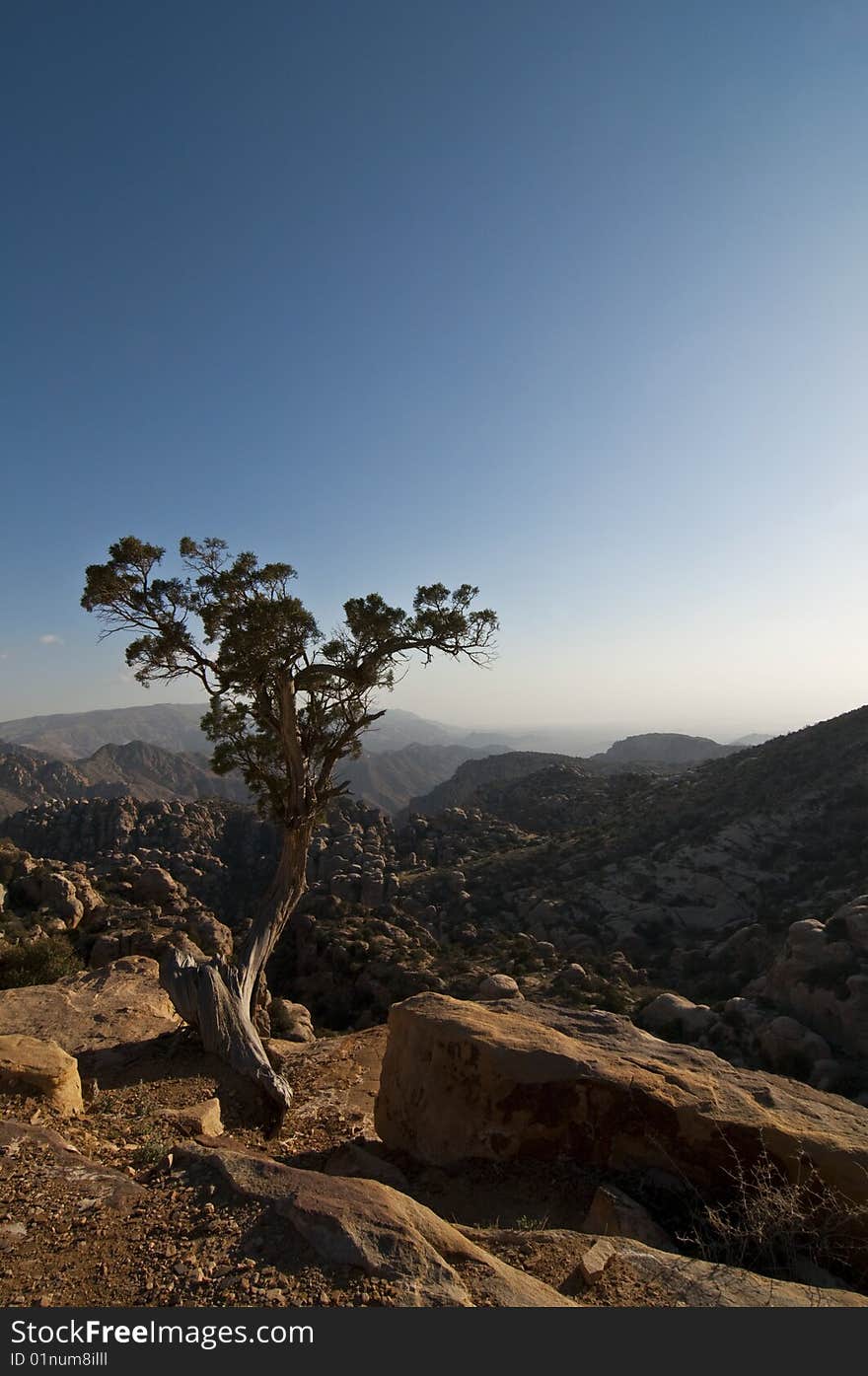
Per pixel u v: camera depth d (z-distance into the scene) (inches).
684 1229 255.3
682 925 2082.9
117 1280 174.9
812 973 1227.9
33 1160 244.4
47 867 1887.3
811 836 2252.7
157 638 593.3
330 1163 360.8
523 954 1916.8
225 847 3592.5
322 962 2074.3
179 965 534.9
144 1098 430.9
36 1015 589.3
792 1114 288.8
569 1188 286.8
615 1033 372.5
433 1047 350.3
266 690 617.6
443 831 3585.1
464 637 615.8
